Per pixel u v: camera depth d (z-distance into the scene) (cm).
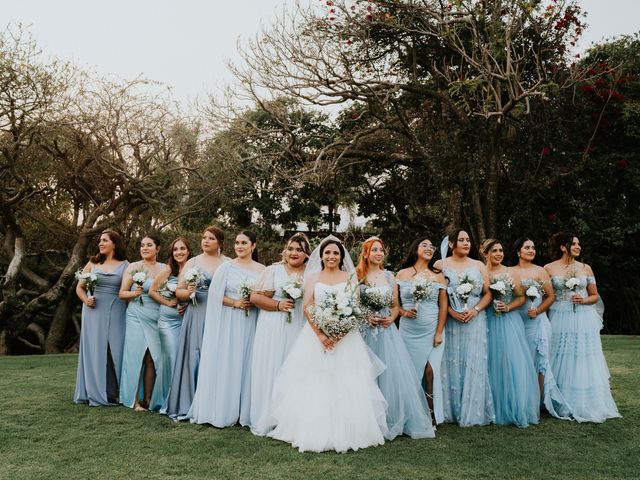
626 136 1598
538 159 1553
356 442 464
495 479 391
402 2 1481
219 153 1688
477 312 562
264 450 454
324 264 515
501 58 1420
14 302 1638
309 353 487
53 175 1723
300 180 1614
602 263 1631
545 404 582
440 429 534
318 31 1510
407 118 1728
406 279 570
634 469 413
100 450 448
